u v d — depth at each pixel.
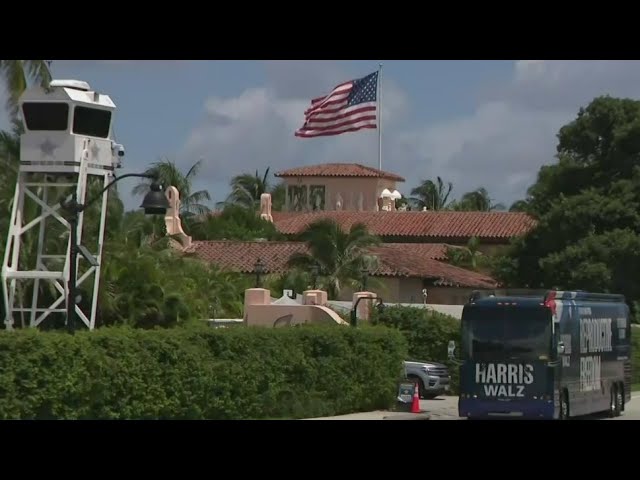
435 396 163.50
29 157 136.12
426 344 172.12
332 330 130.62
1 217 156.62
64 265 139.62
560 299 123.12
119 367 98.88
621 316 147.12
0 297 146.62
